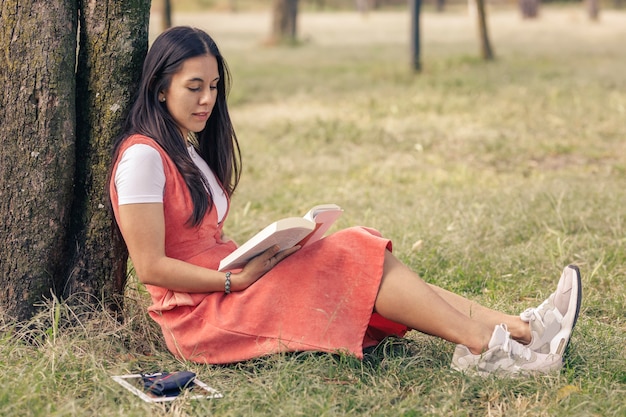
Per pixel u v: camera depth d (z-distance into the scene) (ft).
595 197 25.18
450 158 34.01
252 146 35.96
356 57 77.92
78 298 15.28
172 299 14.03
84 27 14.90
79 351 14.29
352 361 13.53
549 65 64.90
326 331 13.47
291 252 13.83
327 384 13.17
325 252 13.58
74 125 14.92
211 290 13.76
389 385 13.14
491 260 20.54
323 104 48.26
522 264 20.38
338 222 23.59
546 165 32.45
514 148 35.04
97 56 14.85
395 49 86.02
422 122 41.34
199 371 13.88
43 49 14.47
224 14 169.27
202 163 14.85
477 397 13.17
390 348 14.56
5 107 14.62
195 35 14.07
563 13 160.97
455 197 26.20
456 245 21.18
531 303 18.29
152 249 13.58
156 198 13.58
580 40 91.91
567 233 22.63
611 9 184.44
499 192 26.66
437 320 13.51
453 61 65.77
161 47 13.99
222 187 15.06
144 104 14.10
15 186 14.75
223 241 15.01
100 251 15.28
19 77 14.52
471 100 47.09
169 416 12.21
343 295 13.55
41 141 14.64
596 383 13.39
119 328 15.06
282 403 12.43
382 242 13.50
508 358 13.51
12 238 14.87
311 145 36.22
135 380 13.43
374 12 182.70
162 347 15.28
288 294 13.58
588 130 38.11
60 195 14.90
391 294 13.50
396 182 29.94
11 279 14.98
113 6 14.73
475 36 100.63
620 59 69.05
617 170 30.66
